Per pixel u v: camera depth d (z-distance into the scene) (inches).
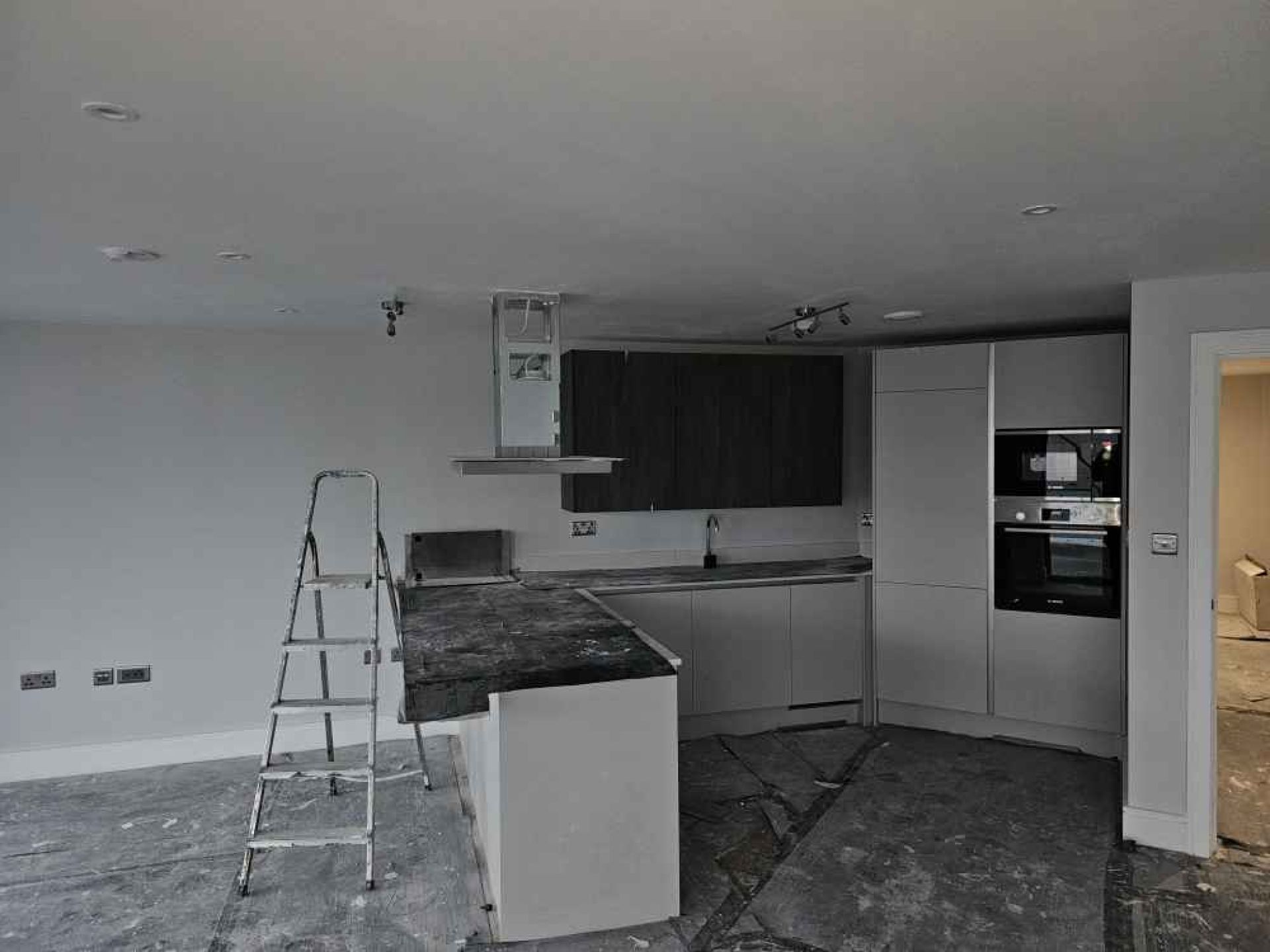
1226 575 317.4
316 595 157.9
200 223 98.0
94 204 90.0
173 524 179.3
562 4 49.4
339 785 167.2
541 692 113.0
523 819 112.7
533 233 103.3
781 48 55.6
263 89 61.3
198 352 180.1
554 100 63.8
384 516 192.5
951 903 121.4
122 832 146.4
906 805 154.9
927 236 106.6
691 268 124.4
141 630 177.8
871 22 52.0
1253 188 87.2
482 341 196.1
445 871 132.4
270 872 132.1
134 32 52.3
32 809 155.7
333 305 152.3
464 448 196.5
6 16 49.9
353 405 189.5
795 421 207.8
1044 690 181.9
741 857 135.9
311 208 91.9
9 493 169.9
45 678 172.4
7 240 105.4
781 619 195.3
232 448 182.7
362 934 114.7
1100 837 141.6
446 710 109.4
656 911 117.9
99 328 174.2
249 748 184.2
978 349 185.6
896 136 72.1
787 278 132.9
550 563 203.9
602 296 146.3
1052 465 179.5
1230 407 315.6
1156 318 135.0
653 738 117.6
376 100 63.6
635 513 210.4
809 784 164.9
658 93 62.8
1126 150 76.0
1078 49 56.1
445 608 160.2
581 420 191.2
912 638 195.8
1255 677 233.9
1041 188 87.0
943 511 191.0
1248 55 56.9
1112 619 174.9
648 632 186.2
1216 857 134.2
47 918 118.8
